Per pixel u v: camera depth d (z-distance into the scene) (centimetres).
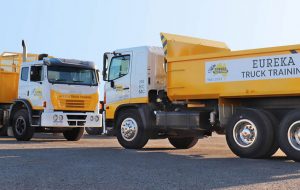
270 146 964
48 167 805
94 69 1584
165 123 1182
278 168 814
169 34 1211
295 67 919
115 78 1311
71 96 1517
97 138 1791
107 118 1322
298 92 912
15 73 1797
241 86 1008
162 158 983
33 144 1361
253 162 914
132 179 678
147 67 1238
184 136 1229
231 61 1031
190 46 1228
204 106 1138
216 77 1059
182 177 700
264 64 971
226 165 858
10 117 1598
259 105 1043
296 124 916
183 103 1162
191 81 1113
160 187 613
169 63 1170
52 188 603
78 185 625
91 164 853
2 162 875
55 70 1502
